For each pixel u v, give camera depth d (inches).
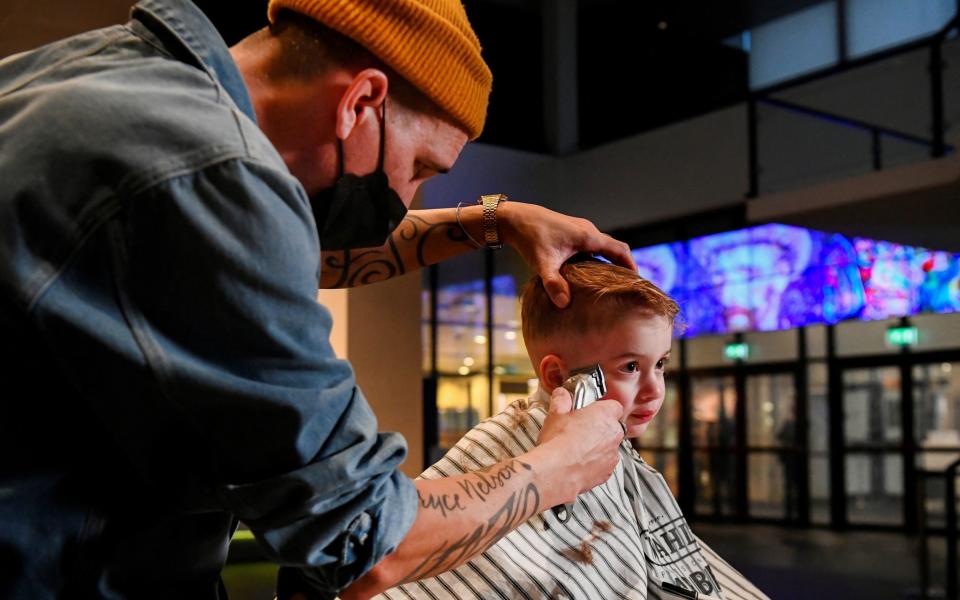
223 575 81.7
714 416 483.2
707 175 447.5
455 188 466.3
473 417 486.3
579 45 539.8
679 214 461.4
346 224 37.4
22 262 28.3
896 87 315.9
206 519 33.1
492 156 481.7
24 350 29.5
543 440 39.7
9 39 149.9
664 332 51.9
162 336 29.0
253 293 29.2
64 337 28.4
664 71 512.4
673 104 506.9
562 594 44.9
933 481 416.8
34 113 29.8
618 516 49.1
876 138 297.9
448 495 34.3
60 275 28.4
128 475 31.1
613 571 47.2
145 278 28.9
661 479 53.9
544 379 51.7
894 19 431.8
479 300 493.4
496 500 35.2
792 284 445.7
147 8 33.6
